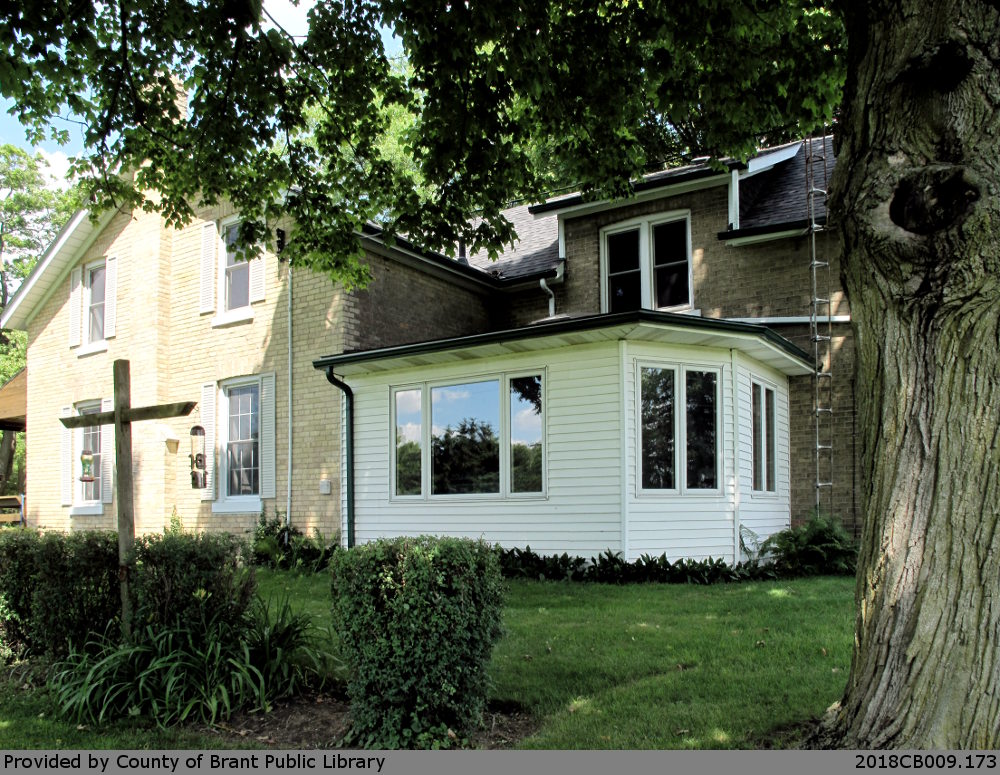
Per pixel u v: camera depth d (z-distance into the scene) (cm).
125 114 755
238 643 483
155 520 1412
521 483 1038
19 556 584
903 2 317
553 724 403
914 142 311
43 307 1736
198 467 1363
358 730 394
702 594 791
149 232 1498
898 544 300
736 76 695
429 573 386
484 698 416
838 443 1177
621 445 955
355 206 886
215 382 1398
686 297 1317
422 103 783
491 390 1075
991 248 292
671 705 419
